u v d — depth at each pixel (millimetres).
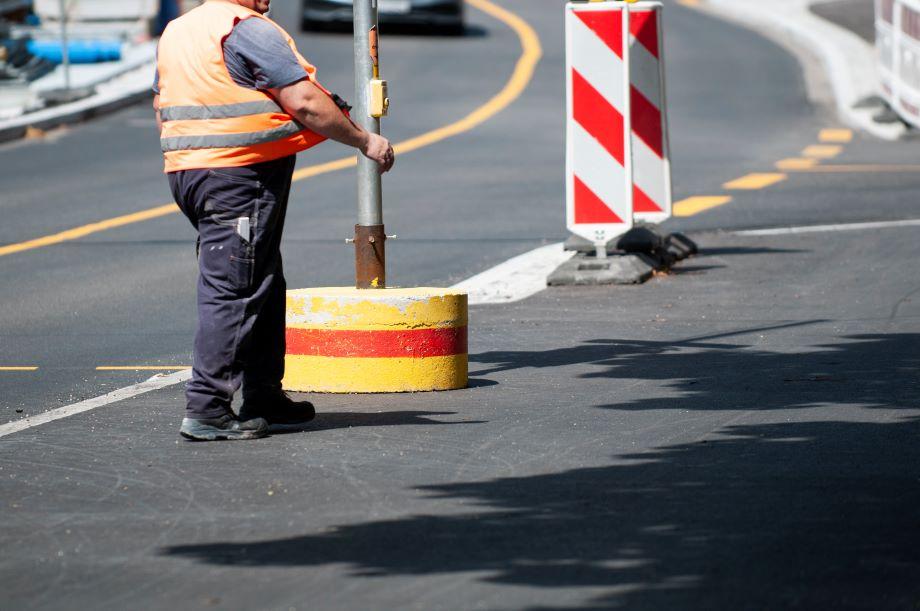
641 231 30016
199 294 17156
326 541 13117
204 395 17094
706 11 107688
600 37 27969
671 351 22266
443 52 82938
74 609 11539
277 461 16047
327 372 19734
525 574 12102
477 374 20875
